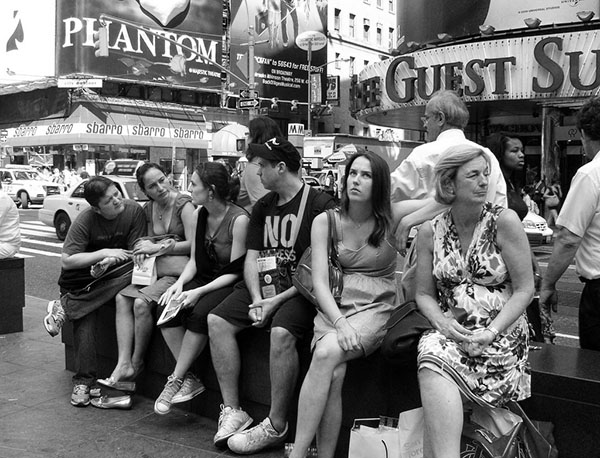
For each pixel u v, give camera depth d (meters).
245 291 3.84
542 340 3.54
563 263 3.21
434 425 2.55
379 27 53.25
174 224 4.56
